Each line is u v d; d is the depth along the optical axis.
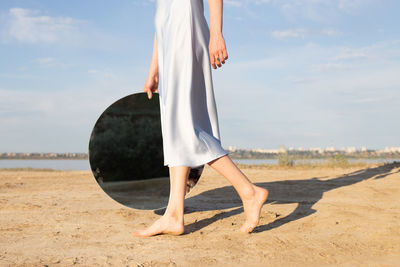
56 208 3.58
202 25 2.48
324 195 4.02
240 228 2.44
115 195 2.95
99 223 2.79
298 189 4.58
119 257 1.83
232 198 4.08
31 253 1.92
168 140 2.35
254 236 2.23
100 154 2.86
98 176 2.85
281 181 5.67
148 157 3.12
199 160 2.30
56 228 2.61
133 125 3.05
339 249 1.94
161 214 3.21
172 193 2.34
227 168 2.32
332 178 5.98
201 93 2.46
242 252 1.90
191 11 2.43
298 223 2.60
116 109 2.93
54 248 2.03
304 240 2.12
